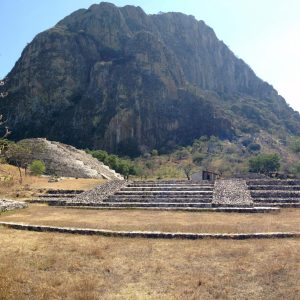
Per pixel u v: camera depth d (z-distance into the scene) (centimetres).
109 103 17625
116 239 2000
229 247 1769
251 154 14388
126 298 1175
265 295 1182
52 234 2155
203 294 1199
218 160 12962
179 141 17088
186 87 19650
